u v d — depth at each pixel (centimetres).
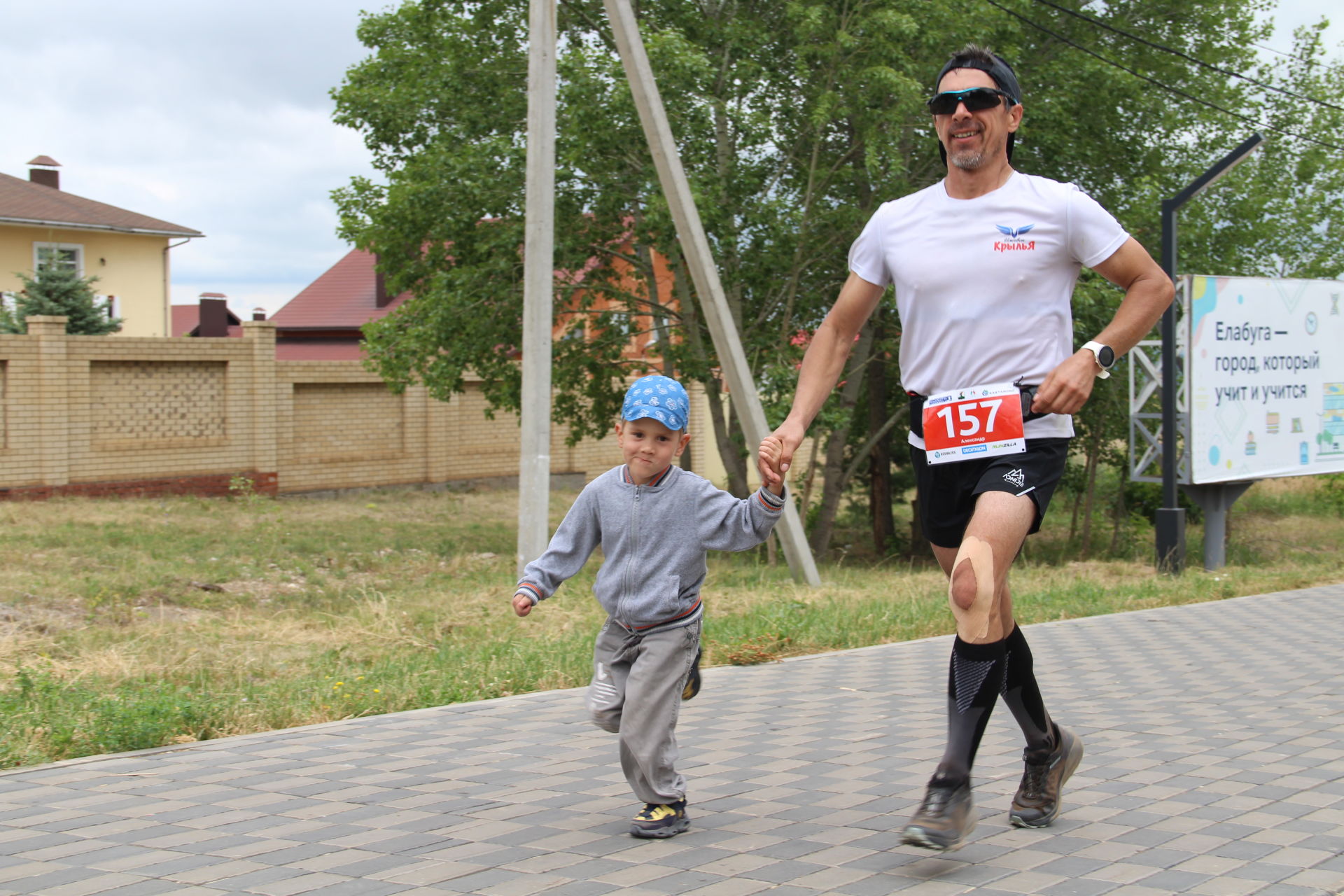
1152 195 1883
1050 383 371
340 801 485
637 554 424
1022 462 377
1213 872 380
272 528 1950
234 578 1446
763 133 1650
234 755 575
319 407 2606
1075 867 385
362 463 2669
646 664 423
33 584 1264
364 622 1074
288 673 842
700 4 1783
